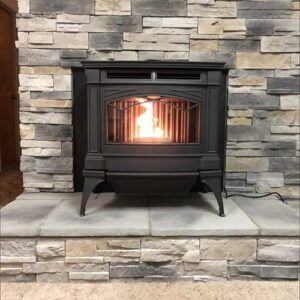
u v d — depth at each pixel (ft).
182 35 5.92
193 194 6.15
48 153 6.05
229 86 6.00
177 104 5.02
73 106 6.02
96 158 4.91
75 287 4.44
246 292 4.34
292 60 5.97
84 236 4.51
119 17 5.86
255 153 6.12
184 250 4.58
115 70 4.87
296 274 4.66
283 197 6.19
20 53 5.84
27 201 5.64
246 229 4.56
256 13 5.90
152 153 4.93
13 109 11.71
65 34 5.85
